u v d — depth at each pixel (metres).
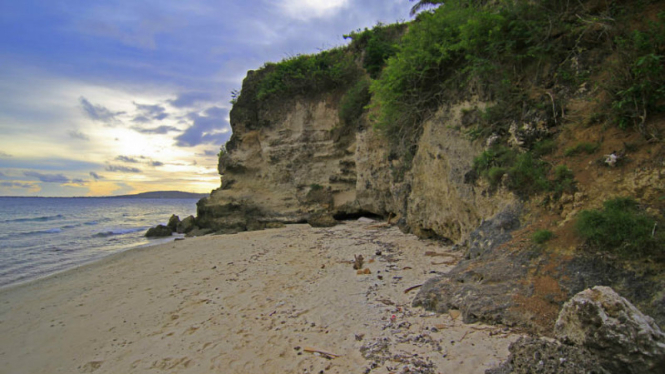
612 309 2.93
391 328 4.86
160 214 54.31
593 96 6.48
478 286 5.21
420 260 8.73
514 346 3.41
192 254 12.63
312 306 6.15
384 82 12.54
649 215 4.50
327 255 10.41
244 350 4.72
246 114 24.28
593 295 3.11
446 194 9.67
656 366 2.70
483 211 7.68
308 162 21.81
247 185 23.33
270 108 23.36
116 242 20.44
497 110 8.02
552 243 5.12
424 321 4.93
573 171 5.88
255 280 8.23
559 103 6.92
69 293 8.81
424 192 11.22
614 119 5.82
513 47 8.26
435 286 5.75
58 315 7.19
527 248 5.38
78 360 5.05
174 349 4.98
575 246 4.81
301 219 20.33
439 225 10.41
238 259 10.92
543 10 7.98
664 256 4.05
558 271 4.68
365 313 5.56
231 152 24.44
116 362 4.83
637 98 5.46
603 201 5.14
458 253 9.02
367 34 21.16
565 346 3.12
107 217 45.94
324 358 4.27
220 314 6.19
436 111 10.72
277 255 11.06
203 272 9.56
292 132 22.56
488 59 8.66
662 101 5.35
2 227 30.33
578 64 7.00
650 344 2.73
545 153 6.65
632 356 2.75
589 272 4.42
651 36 5.58
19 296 8.96
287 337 4.98
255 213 21.67
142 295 7.93
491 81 8.52
